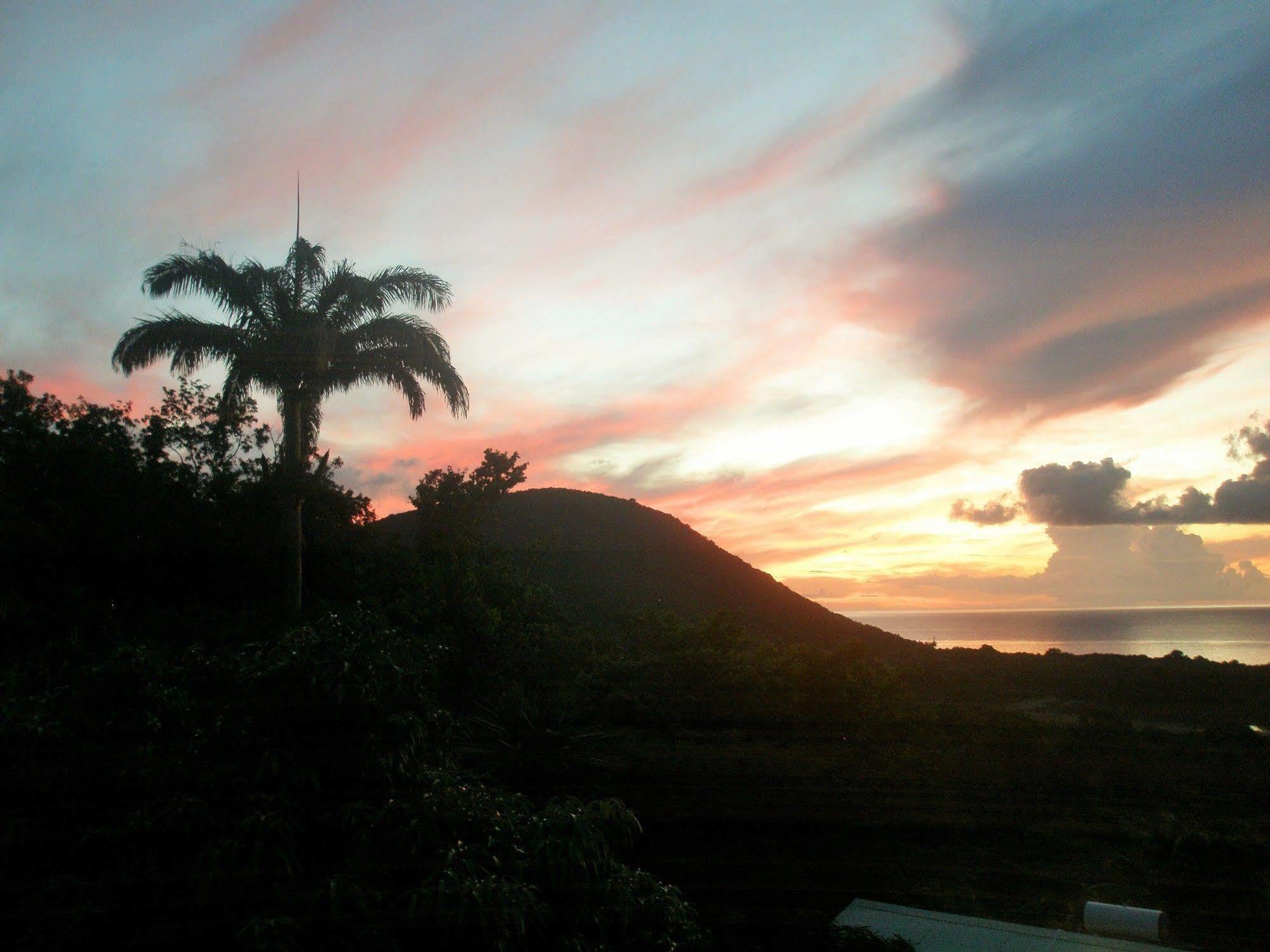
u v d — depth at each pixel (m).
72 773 3.99
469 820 4.13
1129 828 6.44
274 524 13.15
